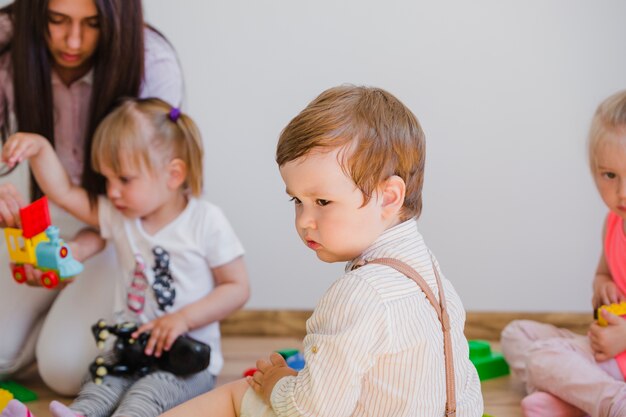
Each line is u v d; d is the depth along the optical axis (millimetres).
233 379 1718
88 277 1714
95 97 1670
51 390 1689
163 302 1588
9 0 1843
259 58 1992
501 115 1975
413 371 1016
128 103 1610
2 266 1719
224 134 2021
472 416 1108
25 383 1742
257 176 2029
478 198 2002
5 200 1535
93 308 1671
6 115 1745
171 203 1619
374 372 1019
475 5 1943
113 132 1554
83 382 1541
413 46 1963
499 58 1957
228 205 2047
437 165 1992
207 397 1183
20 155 1564
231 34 1987
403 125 1073
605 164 1514
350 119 1036
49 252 1405
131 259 1618
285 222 2039
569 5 1928
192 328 1542
